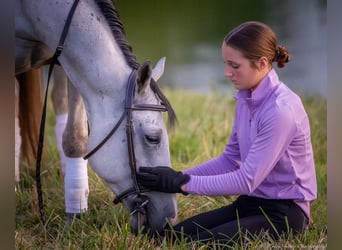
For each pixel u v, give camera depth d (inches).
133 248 180.5
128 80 178.2
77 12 184.7
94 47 181.5
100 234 197.6
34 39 205.9
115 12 190.2
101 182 251.8
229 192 175.2
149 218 179.0
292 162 179.6
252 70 176.7
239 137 186.7
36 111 266.1
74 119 220.7
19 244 192.1
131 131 173.6
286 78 513.0
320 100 392.8
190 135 327.0
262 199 185.8
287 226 182.5
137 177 174.2
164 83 548.4
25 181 260.7
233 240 181.6
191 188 173.3
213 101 427.5
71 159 223.1
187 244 180.2
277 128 173.3
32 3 195.2
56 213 232.1
